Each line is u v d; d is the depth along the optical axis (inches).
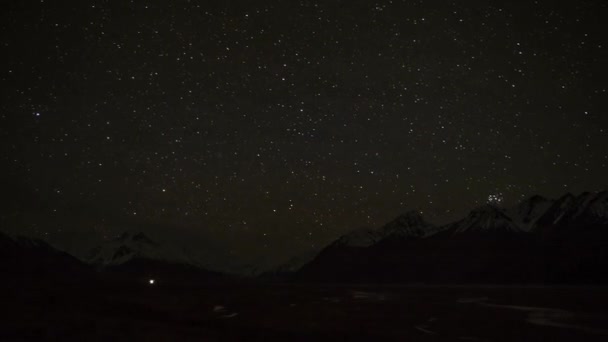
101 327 1499.8
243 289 4611.2
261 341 1454.2
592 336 1656.0
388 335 1647.4
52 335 1337.4
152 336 1392.7
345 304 2925.7
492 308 2694.4
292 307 2635.3
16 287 2719.0
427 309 2615.7
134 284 4714.6
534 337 1637.6
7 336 1295.5
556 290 4790.8
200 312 2197.3
